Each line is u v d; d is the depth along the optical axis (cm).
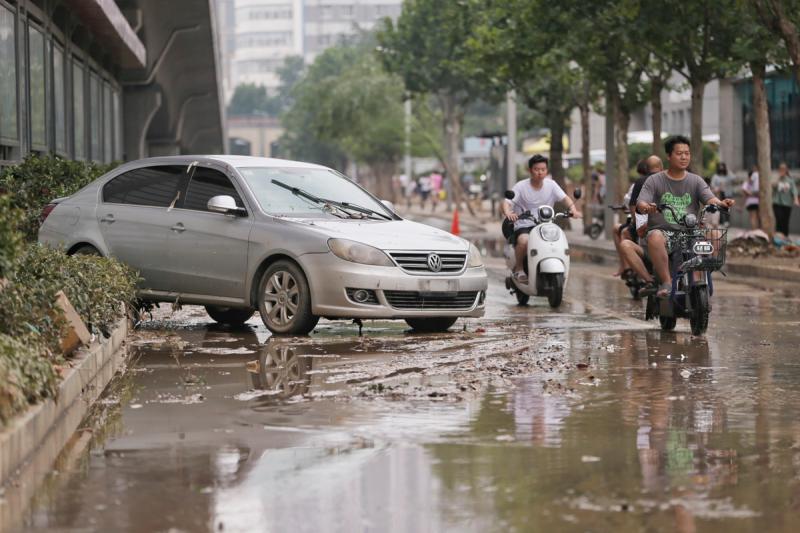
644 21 4009
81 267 1711
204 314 2234
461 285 1908
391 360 1589
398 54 8394
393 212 2062
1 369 1009
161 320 2139
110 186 2122
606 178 5316
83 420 1170
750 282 3175
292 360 1598
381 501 859
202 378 1445
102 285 1728
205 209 1994
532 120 6800
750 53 3797
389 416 1184
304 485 904
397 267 1861
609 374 1473
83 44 4309
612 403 1262
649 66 4628
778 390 1351
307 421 1159
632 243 2072
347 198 2028
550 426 1132
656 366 1543
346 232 1875
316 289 1850
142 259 2039
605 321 2142
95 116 4759
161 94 7231
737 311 2319
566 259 2430
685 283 1919
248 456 1002
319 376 1453
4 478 916
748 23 3831
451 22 6619
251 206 1944
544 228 2445
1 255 1114
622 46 4266
